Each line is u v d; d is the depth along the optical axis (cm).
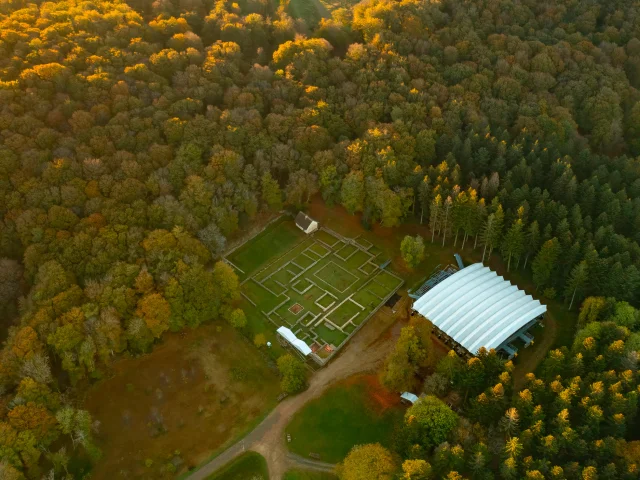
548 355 12838
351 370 12900
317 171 16062
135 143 15338
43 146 14538
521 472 9725
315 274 15288
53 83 15975
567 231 13875
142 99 16488
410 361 11988
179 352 13162
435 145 16675
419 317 12988
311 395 12400
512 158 16050
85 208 13788
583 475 9312
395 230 16375
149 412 12006
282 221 16800
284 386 12106
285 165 16088
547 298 14288
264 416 12025
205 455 11338
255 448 11469
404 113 17225
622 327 11769
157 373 12712
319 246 16112
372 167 15712
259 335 13175
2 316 12706
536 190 14825
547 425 10394
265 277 15225
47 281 12381
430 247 15850
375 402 12200
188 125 15812
